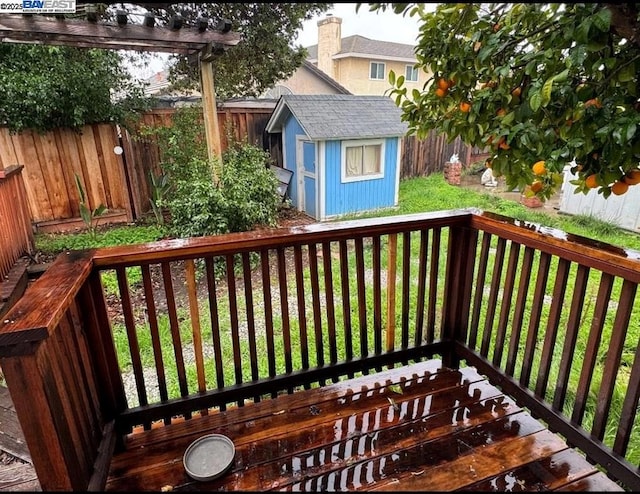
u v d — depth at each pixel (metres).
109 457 1.45
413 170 8.90
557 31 1.23
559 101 1.36
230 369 2.63
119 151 5.53
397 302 3.52
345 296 1.92
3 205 3.56
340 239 1.83
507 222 1.81
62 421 1.12
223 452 1.49
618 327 1.38
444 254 4.59
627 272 1.32
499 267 1.89
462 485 1.34
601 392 1.46
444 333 2.23
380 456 1.48
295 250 1.77
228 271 1.70
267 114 7.03
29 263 4.02
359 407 1.76
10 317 1.01
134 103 5.61
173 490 1.36
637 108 1.30
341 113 6.44
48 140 5.20
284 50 5.53
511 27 1.33
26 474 1.72
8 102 4.73
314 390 1.88
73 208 5.55
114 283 3.99
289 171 6.92
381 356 2.08
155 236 5.06
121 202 5.84
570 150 1.36
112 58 5.22
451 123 1.69
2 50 4.70
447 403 1.78
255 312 3.44
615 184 1.38
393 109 7.05
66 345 1.25
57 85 4.90
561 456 1.46
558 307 1.61
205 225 4.33
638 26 1.11
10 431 1.96
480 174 9.26
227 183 4.54
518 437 1.56
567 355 1.58
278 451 1.52
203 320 3.31
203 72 4.27
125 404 1.65
